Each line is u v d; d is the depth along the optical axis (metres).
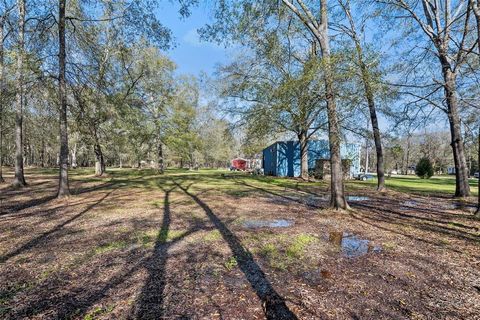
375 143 13.91
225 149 49.31
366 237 5.46
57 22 10.34
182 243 4.93
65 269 3.73
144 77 20.50
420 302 2.97
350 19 12.36
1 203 9.12
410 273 3.73
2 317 2.59
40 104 13.10
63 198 10.12
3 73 12.59
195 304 2.88
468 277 3.62
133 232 5.62
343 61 6.95
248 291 3.18
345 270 3.81
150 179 20.72
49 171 29.16
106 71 13.06
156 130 26.11
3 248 4.54
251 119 18.62
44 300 2.92
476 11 7.38
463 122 11.25
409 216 7.55
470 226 6.42
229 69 19.84
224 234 5.54
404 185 18.66
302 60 14.30
